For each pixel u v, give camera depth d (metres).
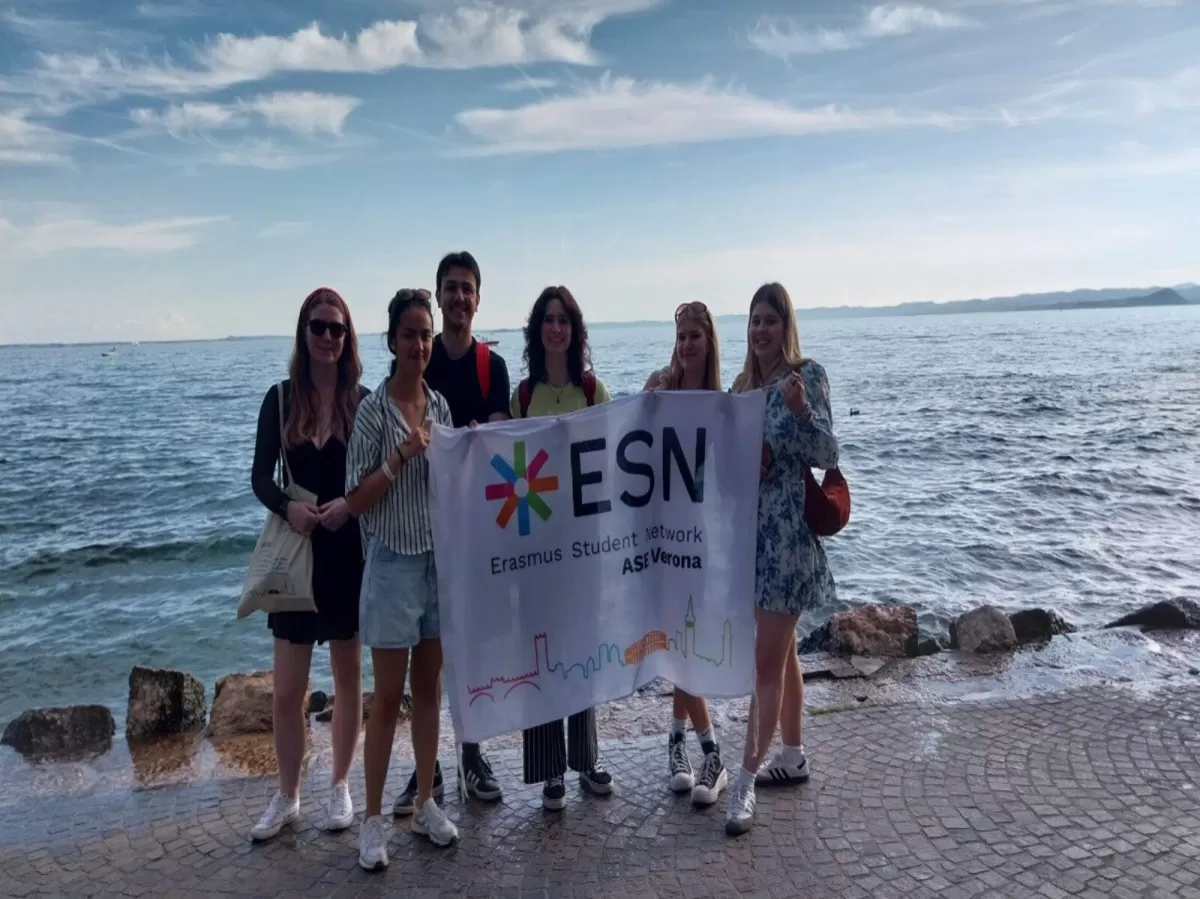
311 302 3.66
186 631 9.95
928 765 4.11
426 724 3.64
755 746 3.76
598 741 4.64
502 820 3.81
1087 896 3.06
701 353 4.04
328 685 7.94
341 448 3.71
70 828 3.87
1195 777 3.90
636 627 3.98
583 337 4.11
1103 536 12.52
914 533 13.07
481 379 4.06
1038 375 47.34
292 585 3.57
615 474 3.86
